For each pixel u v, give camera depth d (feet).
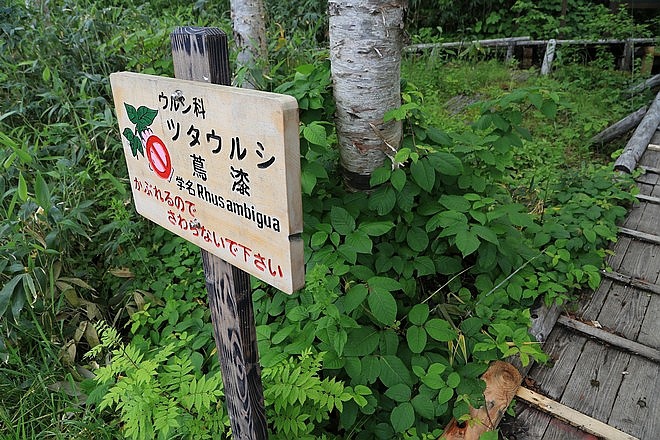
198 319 7.53
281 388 5.50
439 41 24.84
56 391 6.87
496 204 8.64
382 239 7.65
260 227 3.77
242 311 4.59
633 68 20.48
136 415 5.26
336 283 6.28
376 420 6.37
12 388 6.89
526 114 16.99
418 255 7.61
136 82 4.42
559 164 13.34
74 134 9.55
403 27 6.85
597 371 7.11
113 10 12.84
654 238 9.83
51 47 10.94
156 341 7.50
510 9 28.30
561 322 7.91
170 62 10.44
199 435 5.65
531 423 6.39
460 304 7.54
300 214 3.55
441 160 7.13
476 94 20.04
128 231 8.23
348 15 6.63
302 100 6.98
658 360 7.17
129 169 5.17
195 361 6.70
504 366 6.75
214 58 3.86
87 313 7.76
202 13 16.90
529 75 22.08
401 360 6.47
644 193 11.62
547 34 26.89
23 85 10.23
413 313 6.67
